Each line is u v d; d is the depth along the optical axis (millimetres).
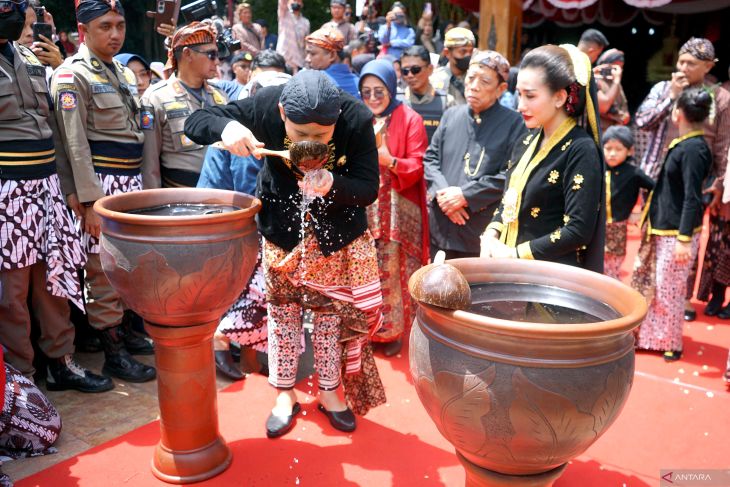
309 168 1898
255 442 2400
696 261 3936
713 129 3742
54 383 2775
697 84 4020
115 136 2789
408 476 2197
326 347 2457
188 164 3121
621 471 2264
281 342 2443
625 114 5078
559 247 1997
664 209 3199
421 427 2533
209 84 3404
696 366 3197
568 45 2078
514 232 2199
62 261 2586
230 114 2146
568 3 6988
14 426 2203
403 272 3312
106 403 2682
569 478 2217
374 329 2424
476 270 1791
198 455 2150
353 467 2246
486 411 1352
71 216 2758
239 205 2232
